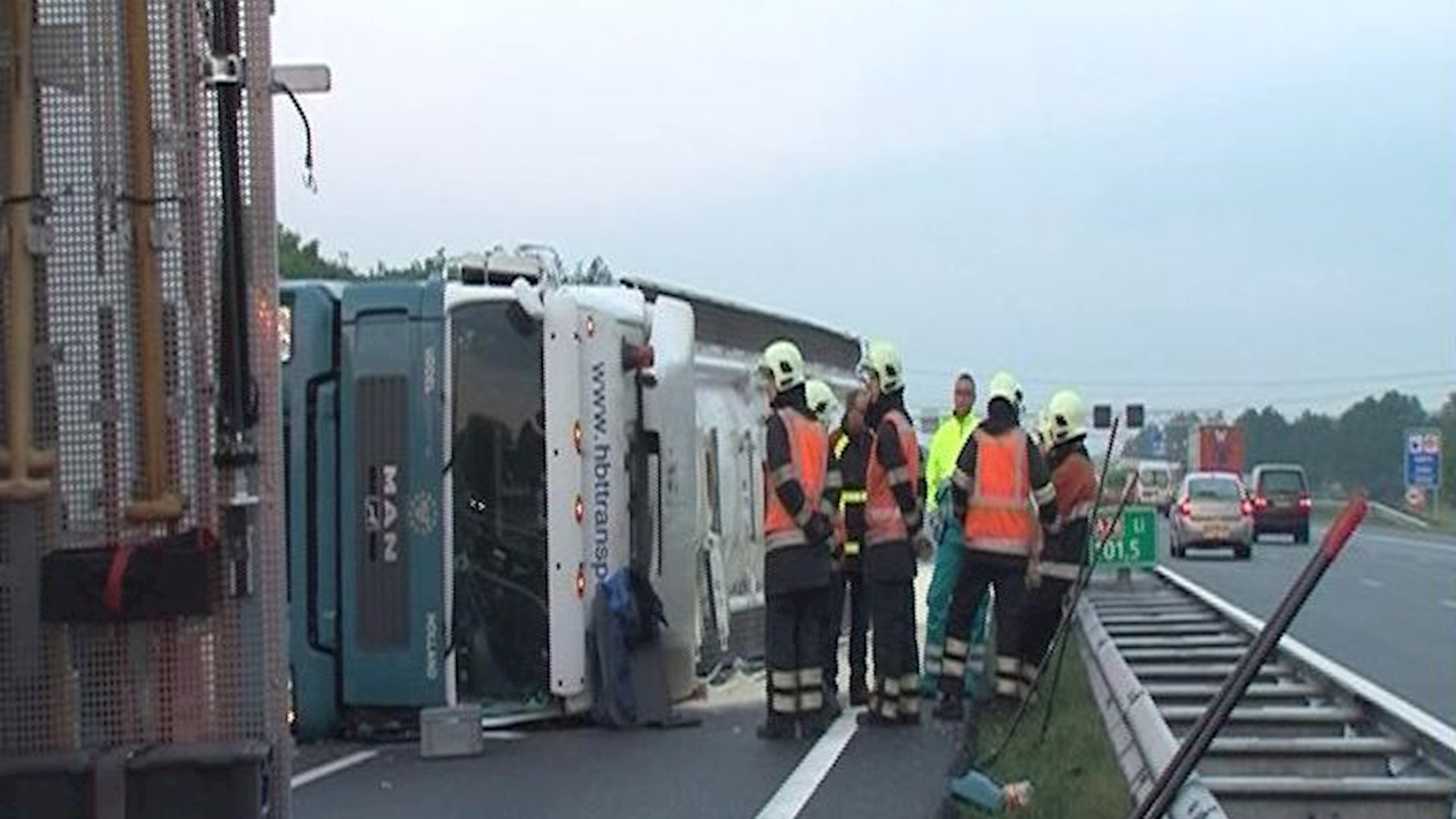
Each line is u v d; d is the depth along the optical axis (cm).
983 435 1303
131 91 430
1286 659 1407
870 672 1548
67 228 428
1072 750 1149
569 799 1034
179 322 431
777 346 1262
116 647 432
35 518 429
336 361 1274
